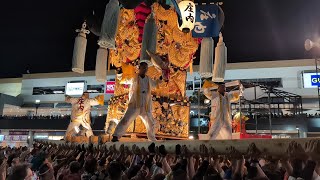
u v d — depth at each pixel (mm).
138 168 4887
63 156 8562
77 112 11570
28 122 39219
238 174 4004
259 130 26641
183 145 5105
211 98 8922
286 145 3748
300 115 26156
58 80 50500
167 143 5504
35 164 7250
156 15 9484
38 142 14656
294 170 3396
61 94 49875
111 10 6867
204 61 8383
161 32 9539
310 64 38375
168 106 9609
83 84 48344
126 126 7465
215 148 4641
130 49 9797
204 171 3988
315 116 27141
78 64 8586
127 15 10000
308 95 37719
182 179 3934
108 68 10516
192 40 10109
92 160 5289
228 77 41219
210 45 8438
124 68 9375
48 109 50062
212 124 8617
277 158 3936
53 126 38406
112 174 4348
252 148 4113
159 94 9492
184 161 4473
